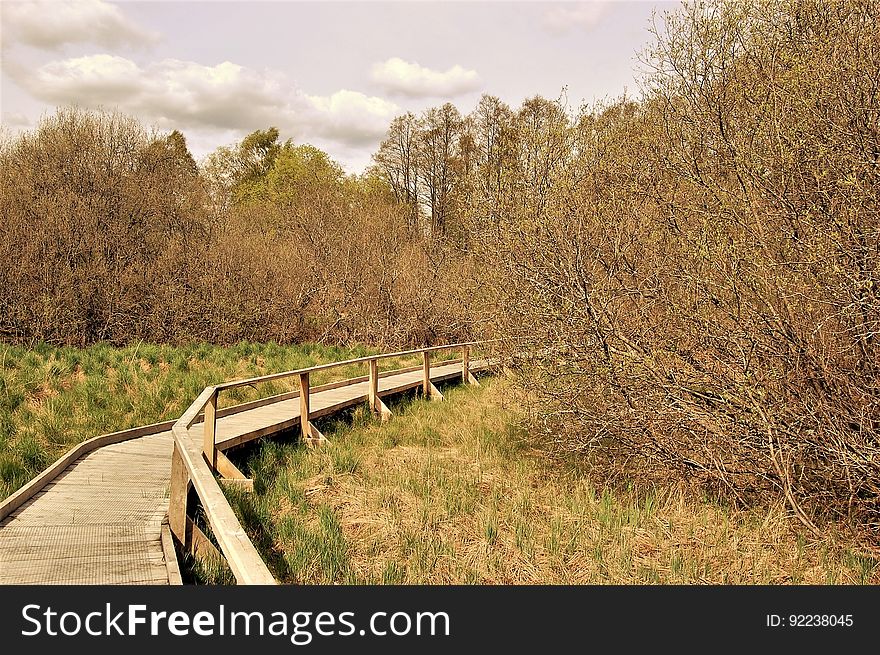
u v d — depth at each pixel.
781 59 5.46
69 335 14.65
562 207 6.43
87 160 17.75
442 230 22.39
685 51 6.16
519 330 7.27
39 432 8.23
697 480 6.41
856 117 4.80
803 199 5.07
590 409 6.61
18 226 15.48
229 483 6.43
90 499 5.46
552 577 5.12
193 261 17.52
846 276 4.63
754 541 5.61
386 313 20.03
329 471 7.42
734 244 5.09
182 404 10.02
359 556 5.38
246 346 15.44
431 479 7.22
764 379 5.27
